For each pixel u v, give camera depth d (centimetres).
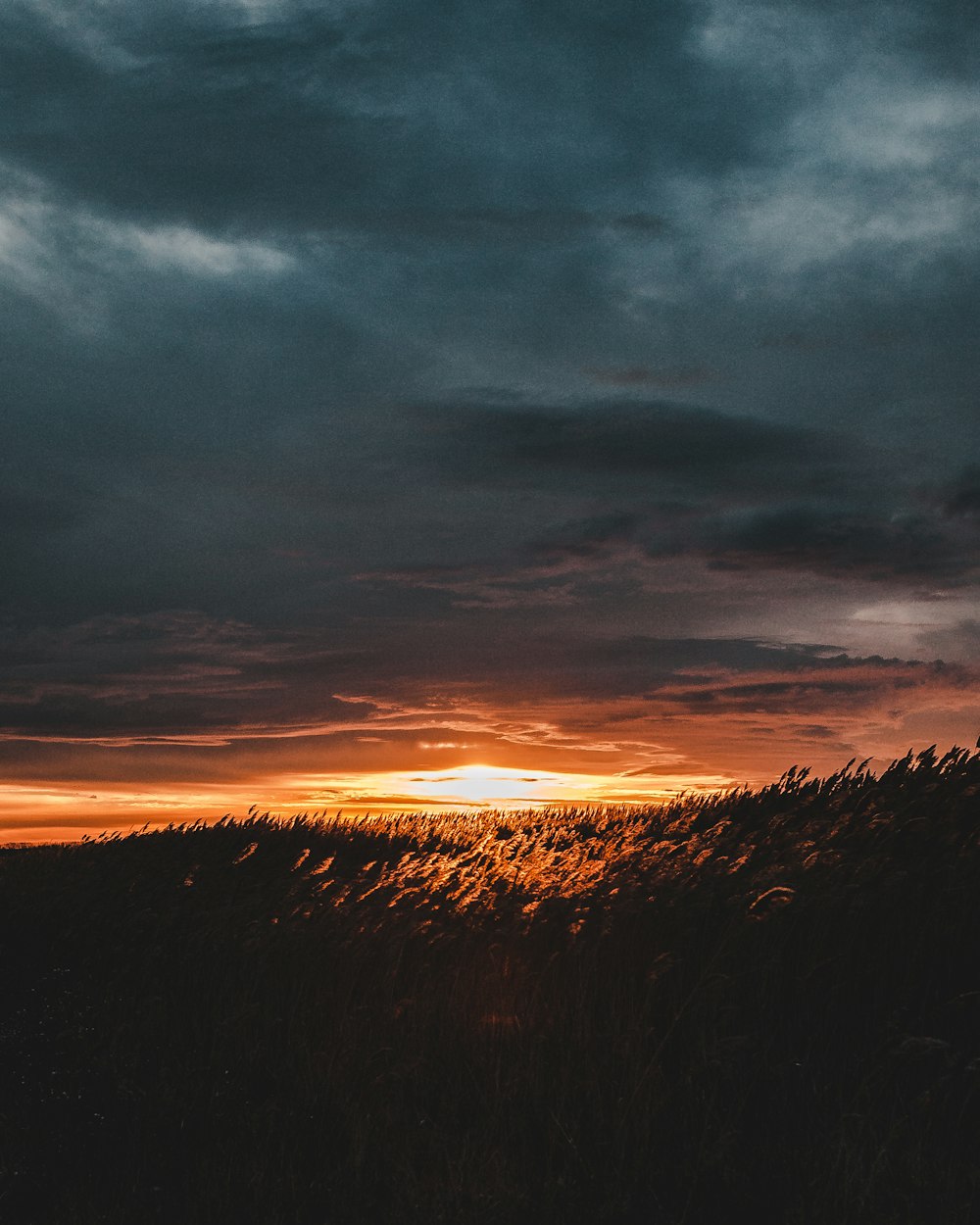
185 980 1026
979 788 1035
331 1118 670
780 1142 559
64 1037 899
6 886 1680
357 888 1264
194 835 2202
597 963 847
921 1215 473
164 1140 671
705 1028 705
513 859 1305
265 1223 549
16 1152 665
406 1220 535
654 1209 523
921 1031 656
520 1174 571
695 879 962
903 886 834
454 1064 728
